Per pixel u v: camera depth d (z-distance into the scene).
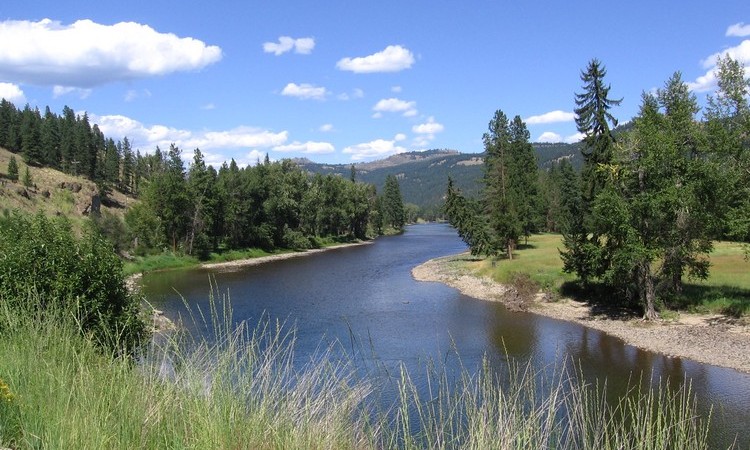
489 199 62.59
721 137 25.16
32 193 88.69
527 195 74.25
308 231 95.31
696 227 27.11
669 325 26.78
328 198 103.31
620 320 28.83
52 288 10.77
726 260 40.22
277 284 45.97
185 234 69.38
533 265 45.16
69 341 7.02
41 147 116.69
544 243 70.06
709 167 25.05
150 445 4.62
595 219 30.06
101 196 104.88
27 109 136.12
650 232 27.95
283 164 93.94
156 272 56.94
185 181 71.62
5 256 10.98
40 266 10.94
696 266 28.41
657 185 27.11
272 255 78.75
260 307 34.03
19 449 4.52
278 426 5.09
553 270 41.28
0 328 7.95
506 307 34.06
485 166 72.69
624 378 18.83
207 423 4.77
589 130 43.31
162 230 66.50
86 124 142.00
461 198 67.56
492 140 73.50
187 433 4.89
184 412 5.10
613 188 28.36
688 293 30.44
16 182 90.62
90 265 11.41
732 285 31.75
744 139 25.53
